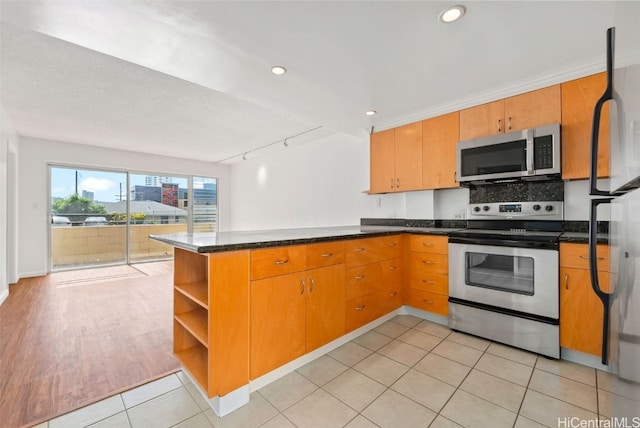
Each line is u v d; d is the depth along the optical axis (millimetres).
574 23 1637
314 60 2018
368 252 2439
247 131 4316
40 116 3625
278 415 1511
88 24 1577
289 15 1554
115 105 3268
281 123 3939
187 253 2012
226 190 7223
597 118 1026
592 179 1062
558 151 2166
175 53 1898
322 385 1760
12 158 4246
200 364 1770
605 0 1452
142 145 5199
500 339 2258
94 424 1443
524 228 2625
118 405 1584
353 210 4203
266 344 1707
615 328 958
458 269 2490
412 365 1978
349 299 2258
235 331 1571
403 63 2066
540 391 1684
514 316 2188
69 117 3666
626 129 806
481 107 2639
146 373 1887
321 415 1508
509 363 1993
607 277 1835
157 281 4352
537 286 2084
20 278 4516
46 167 4801
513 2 1473
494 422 1446
